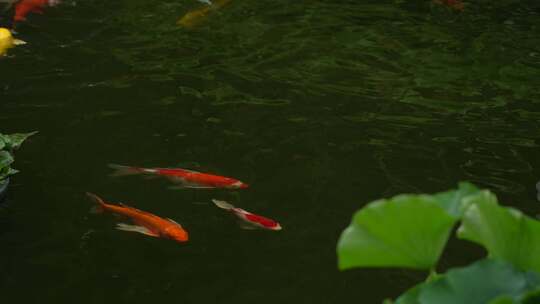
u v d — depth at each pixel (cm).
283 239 357
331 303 314
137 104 498
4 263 329
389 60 611
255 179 412
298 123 484
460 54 636
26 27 625
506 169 441
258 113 496
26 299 307
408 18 723
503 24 721
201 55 596
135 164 420
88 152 431
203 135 460
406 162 442
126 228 358
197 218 370
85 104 493
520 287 151
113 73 548
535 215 390
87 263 332
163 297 313
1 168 366
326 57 608
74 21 647
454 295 152
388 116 504
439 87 561
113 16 668
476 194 158
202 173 409
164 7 702
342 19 708
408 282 331
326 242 357
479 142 474
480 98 545
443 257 348
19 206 373
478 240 160
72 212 370
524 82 581
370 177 421
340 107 514
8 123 459
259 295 317
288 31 666
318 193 401
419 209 150
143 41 617
